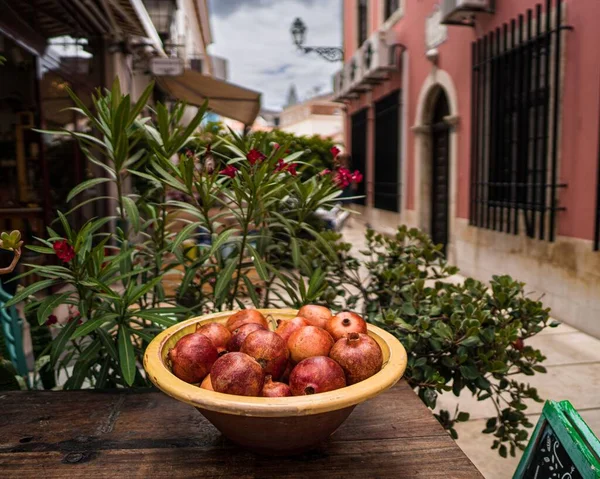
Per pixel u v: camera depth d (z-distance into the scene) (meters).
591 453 0.81
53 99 4.34
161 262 1.88
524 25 4.89
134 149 3.20
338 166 1.93
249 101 8.88
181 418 1.14
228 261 1.97
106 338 1.55
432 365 1.78
